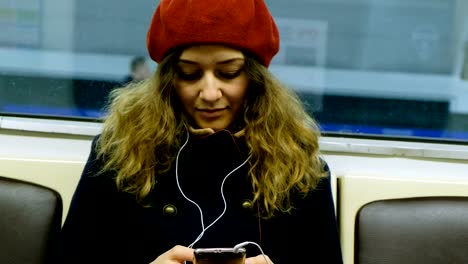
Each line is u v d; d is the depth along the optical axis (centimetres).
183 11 126
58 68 190
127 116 139
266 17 133
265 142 137
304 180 138
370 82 194
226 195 135
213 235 130
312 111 192
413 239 149
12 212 139
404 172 183
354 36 195
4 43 188
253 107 140
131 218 132
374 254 148
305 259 136
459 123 194
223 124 133
